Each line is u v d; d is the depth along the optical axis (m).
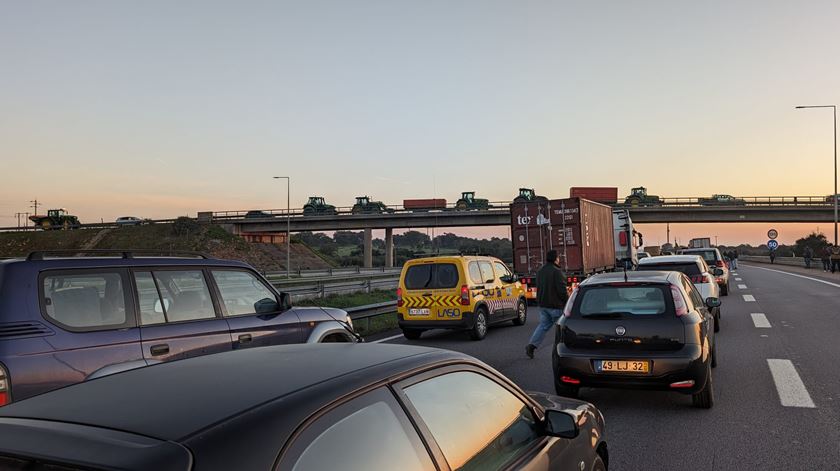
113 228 84.44
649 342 6.21
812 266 44.81
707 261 21.59
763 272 41.34
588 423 3.33
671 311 6.31
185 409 1.81
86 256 4.76
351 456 1.83
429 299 12.41
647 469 4.72
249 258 74.69
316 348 2.61
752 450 5.09
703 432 5.64
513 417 2.71
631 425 5.96
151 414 1.80
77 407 1.92
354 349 2.57
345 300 19.91
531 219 18.75
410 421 2.11
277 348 2.64
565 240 18.31
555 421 2.81
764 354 9.62
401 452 2.00
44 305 4.13
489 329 14.32
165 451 1.55
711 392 6.41
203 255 5.70
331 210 79.62
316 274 51.94
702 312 7.22
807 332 11.92
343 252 125.56
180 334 4.95
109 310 4.53
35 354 3.96
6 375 3.80
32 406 1.99
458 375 2.53
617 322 6.36
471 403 2.50
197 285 5.34
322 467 1.73
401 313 12.77
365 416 1.96
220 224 80.88
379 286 25.52
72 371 4.12
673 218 72.50
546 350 10.80
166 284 5.05
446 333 13.98
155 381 2.14
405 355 2.45
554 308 9.63
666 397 7.11
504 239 80.75
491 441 2.47
